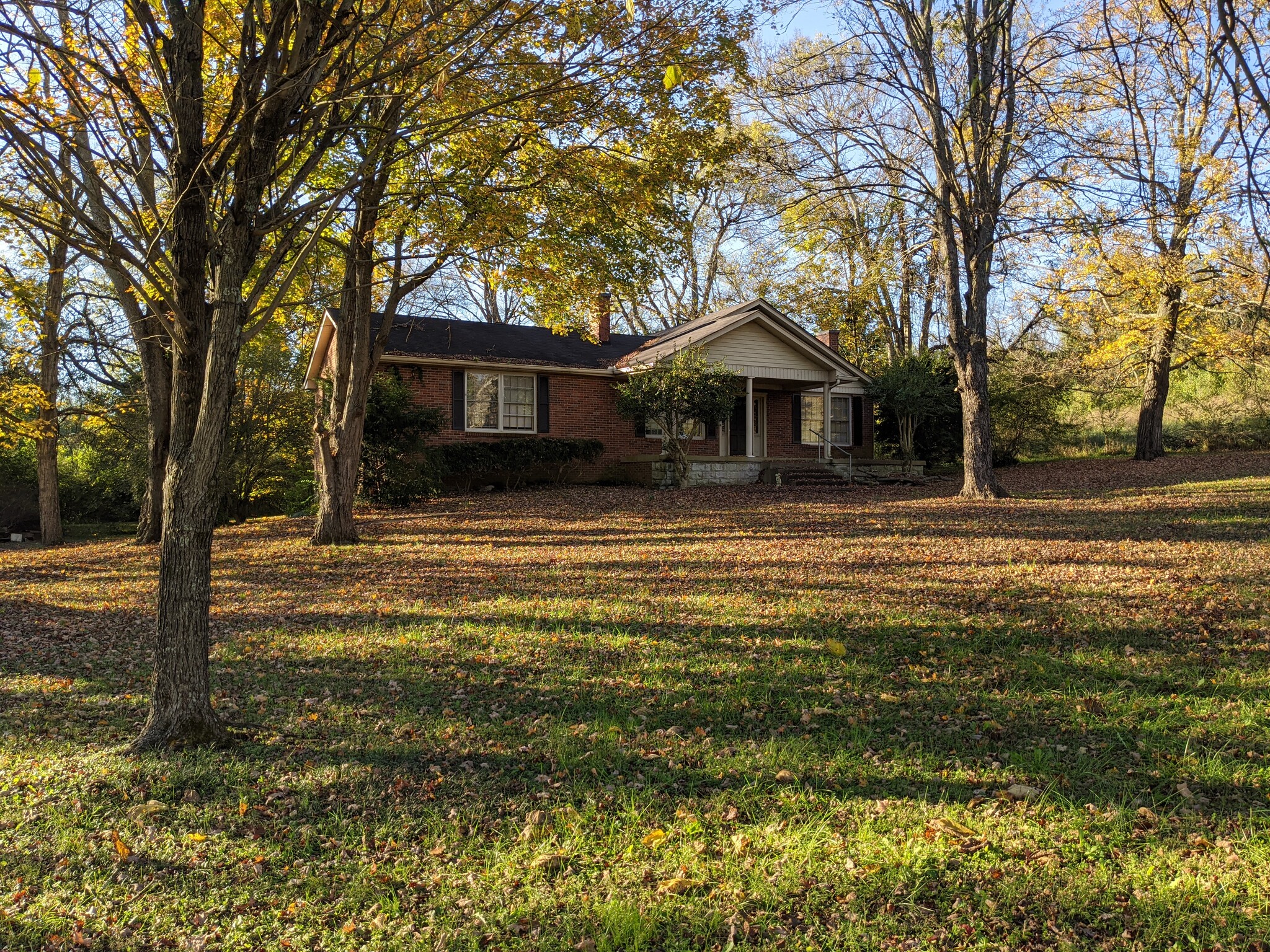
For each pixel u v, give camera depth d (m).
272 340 21.55
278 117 5.27
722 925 3.36
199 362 5.41
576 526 15.59
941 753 4.91
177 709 5.33
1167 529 11.96
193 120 5.34
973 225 16.11
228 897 3.68
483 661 7.17
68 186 5.62
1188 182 16.03
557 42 9.62
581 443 22.86
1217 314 20.36
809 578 9.88
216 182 5.27
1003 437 29.38
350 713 5.96
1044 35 12.15
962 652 6.76
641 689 6.28
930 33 14.85
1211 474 19.77
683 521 15.72
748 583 9.79
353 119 5.95
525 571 11.35
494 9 5.85
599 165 11.53
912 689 6.06
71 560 14.91
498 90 10.00
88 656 7.90
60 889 3.74
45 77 7.56
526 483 22.91
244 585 11.34
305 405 26.09
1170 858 3.68
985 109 14.37
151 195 7.48
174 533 5.38
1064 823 4.01
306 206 5.68
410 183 12.46
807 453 27.92
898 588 9.10
